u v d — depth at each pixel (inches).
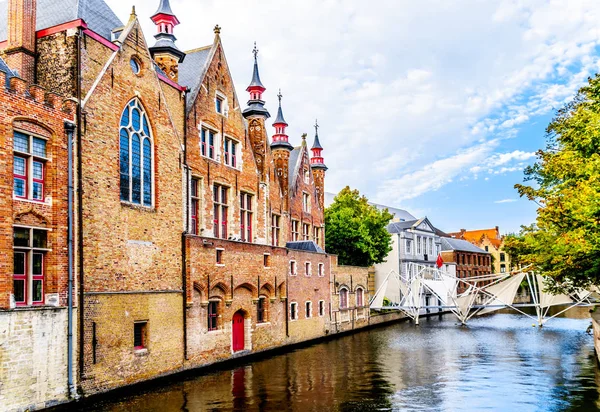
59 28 826.2
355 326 1913.1
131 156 914.1
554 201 912.9
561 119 1200.8
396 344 1493.6
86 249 791.7
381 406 750.5
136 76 930.7
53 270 736.3
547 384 898.7
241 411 719.1
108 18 1057.5
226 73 1290.6
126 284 869.2
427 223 3046.3
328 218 2204.7
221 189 1251.2
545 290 1290.6
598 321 1048.8
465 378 962.7
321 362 1149.1
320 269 1672.0
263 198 1424.7
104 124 845.8
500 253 4188.0
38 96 729.6
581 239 847.1
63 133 767.7
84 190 796.0
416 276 2292.1
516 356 1235.2
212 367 1073.5
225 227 1263.5
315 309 1606.8
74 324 756.6
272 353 1295.5
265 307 1327.5
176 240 1004.6
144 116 956.0
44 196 743.7
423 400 788.0
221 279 1117.1
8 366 653.9
